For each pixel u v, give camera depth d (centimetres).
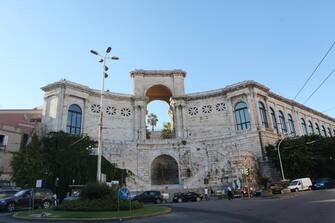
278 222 1124
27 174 3641
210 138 4856
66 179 3856
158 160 5000
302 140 4428
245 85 5312
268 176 4244
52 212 1823
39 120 5331
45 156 3931
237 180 3897
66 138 4188
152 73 6078
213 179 4125
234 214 1514
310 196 2420
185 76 6206
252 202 2306
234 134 5016
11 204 2269
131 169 4659
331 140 4547
